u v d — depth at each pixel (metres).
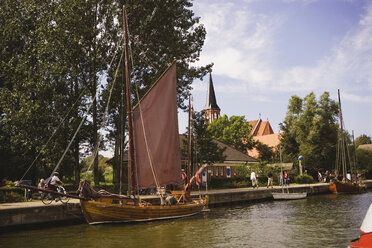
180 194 23.72
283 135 72.69
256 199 34.25
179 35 33.53
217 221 20.47
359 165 74.19
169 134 22.39
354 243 11.16
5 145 33.16
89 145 34.47
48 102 29.11
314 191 43.66
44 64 28.11
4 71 31.84
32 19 32.34
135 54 30.36
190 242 14.41
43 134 28.69
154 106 21.64
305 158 63.34
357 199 36.59
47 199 22.00
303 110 68.69
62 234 16.05
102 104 33.00
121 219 18.66
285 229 17.64
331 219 21.28
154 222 19.83
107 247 13.51
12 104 29.19
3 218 16.23
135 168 20.27
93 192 18.19
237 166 49.47
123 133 28.53
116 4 30.17
